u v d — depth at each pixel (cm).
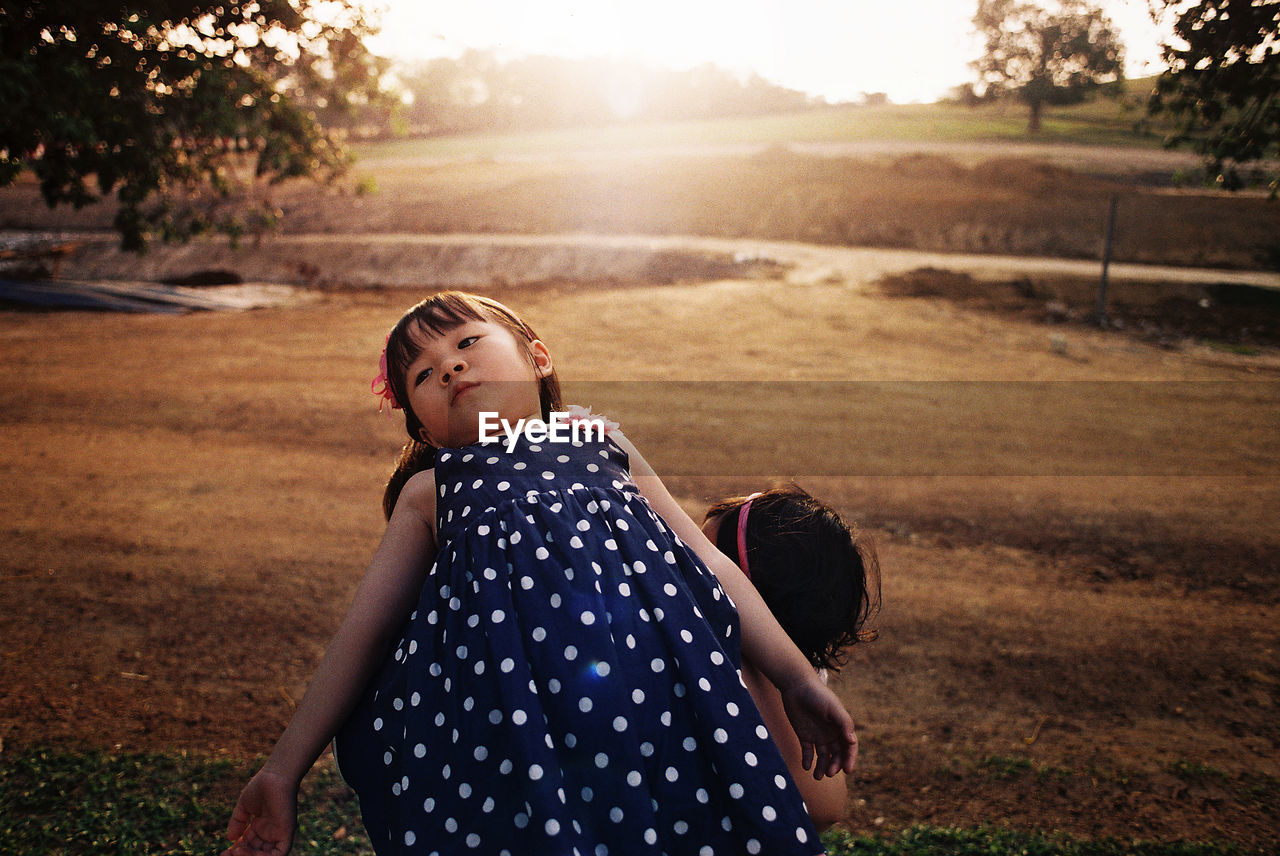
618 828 98
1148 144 4544
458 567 113
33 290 2188
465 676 105
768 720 127
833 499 832
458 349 131
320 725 114
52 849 291
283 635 514
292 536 698
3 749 364
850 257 2773
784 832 102
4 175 658
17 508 750
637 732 102
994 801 354
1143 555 706
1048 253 2819
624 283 2552
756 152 4781
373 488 839
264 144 944
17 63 553
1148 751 402
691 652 108
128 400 1194
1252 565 684
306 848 297
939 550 708
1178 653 522
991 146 4666
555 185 3991
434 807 101
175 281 2711
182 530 706
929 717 434
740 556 151
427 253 3092
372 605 122
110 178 753
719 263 2777
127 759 354
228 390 1266
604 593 108
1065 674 490
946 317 2039
